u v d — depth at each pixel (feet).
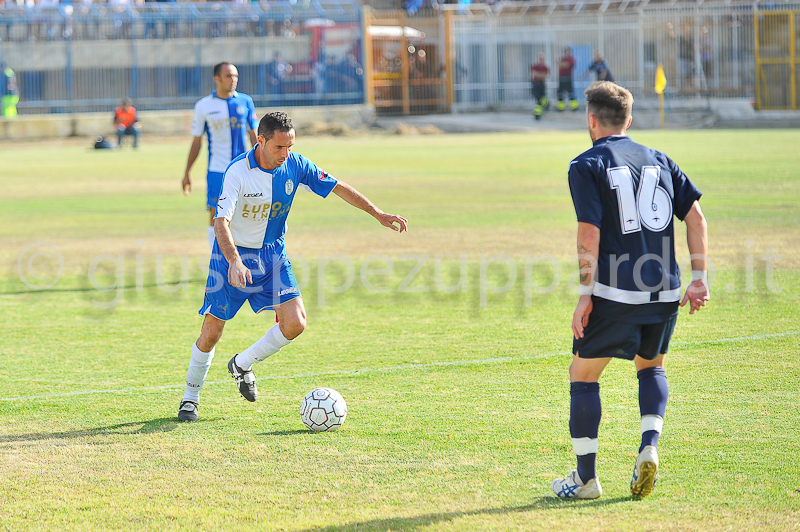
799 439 54.95
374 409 63.46
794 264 114.73
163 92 487.20
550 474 50.62
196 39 487.20
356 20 496.64
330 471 51.80
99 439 58.18
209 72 490.08
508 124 464.24
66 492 49.34
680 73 484.74
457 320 92.02
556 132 433.48
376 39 506.89
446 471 51.37
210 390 69.72
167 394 68.59
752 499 46.32
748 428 57.16
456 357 77.41
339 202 199.41
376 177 241.55
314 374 73.00
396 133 451.12
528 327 88.12
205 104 111.24
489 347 80.64
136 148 396.16
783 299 96.48
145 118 463.42
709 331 83.51
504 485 49.14
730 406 61.67
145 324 93.40
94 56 477.36
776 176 210.18
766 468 50.47
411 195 201.98
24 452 55.83
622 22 495.41
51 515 46.24
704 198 176.35
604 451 53.88
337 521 44.80
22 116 457.27
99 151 383.86
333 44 504.02
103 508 47.09
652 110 468.75
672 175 46.96
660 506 45.78
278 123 58.13
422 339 84.28
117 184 245.65
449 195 200.23
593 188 45.24
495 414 61.62
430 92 520.01
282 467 52.60
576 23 504.84
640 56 492.13
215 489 49.44
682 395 64.44
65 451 55.93
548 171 249.14
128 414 63.62
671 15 484.33
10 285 115.65
